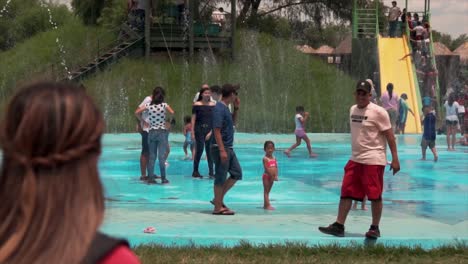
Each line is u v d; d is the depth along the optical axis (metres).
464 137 22.75
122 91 31.30
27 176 1.81
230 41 34.50
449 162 17.56
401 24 34.84
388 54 32.34
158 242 7.50
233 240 7.56
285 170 15.67
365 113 7.65
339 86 33.28
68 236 1.81
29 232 1.80
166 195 11.45
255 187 12.70
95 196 1.87
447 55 50.97
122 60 33.84
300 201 10.99
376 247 7.22
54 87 1.88
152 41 33.91
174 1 34.38
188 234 8.00
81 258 1.79
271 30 42.12
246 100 31.52
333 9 45.19
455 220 9.23
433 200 11.19
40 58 35.16
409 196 11.66
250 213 9.69
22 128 1.81
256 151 20.33
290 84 33.16
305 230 8.34
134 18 34.50
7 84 32.38
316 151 20.45
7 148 1.82
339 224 7.95
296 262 6.67
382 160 7.67
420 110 29.12
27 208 1.80
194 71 33.16
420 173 15.20
